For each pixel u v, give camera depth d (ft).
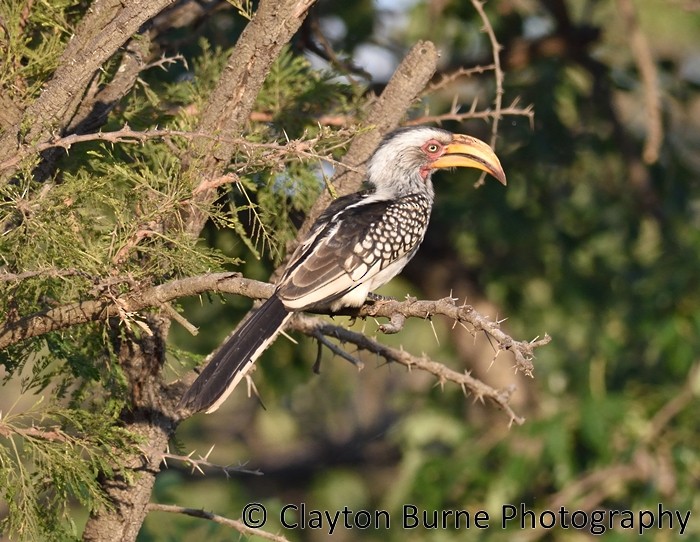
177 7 32.04
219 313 38.91
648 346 43.73
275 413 55.67
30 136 22.13
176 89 31.12
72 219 21.30
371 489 55.21
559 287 44.57
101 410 24.35
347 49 42.19
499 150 42.65
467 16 42.27
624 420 38.86
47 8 25.11
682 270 41.01
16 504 22.34
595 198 45.29
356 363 27.25
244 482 55.52
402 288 48.01
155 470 24.82
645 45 37.81
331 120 30.94
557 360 45.01
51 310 21.35
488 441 42.14
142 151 26.71
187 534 37.35
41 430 22.41
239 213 30.35
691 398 39.83
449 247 47.60
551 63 43.47
